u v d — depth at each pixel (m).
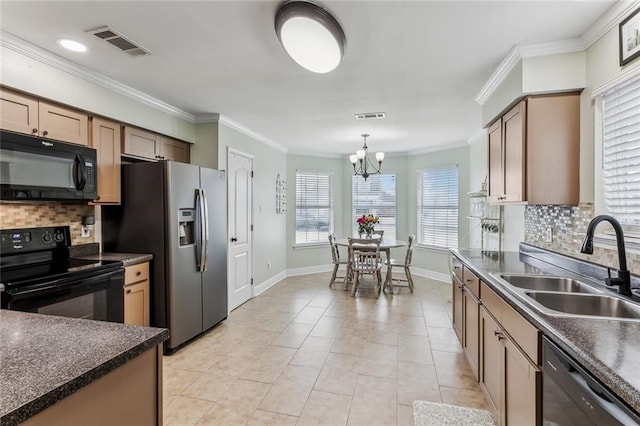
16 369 0.89
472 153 5.09
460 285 2.86
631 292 1.58
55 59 2.31
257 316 3.92
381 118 3.96
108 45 2.17
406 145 5.70
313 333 3.39
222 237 3.67
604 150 1.95
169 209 2.93
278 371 2.61
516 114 2.34
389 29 1.95
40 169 2.24
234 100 3.30
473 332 2.40
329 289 5.18
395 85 2.88
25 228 2.45
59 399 0.80
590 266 1.96
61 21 1.89
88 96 2.60
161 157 3.47
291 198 6.20
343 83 2.84
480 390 2.32
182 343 3.04
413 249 6.28
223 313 3.66
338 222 6.75
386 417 2.04
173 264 2.96
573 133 2.14
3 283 1.89
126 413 1.03
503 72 2.47
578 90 2.12
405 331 3.43
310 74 2.65
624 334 1.15
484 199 4.38
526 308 1.44
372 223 5.57
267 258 5.28
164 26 1.94
